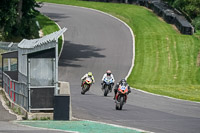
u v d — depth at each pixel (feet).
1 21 435.94
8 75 248.11
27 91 171.42
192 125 164.04
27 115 168.96
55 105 165.48
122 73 382.63
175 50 461.78
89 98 246.47
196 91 306.96
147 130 150.61
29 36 483.10
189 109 216.13
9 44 273.95
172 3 651.25
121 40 501.15
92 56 432.66
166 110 208.74
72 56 431.02
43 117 168.04
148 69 399.03
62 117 165.78
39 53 172.14
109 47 472.85
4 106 203.72
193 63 422.82
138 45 481.46
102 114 186.60
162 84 353.92
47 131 143.02
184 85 338.54
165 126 160.15
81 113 187.21
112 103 227.61
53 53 172.76
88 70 385.09
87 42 491.31
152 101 243.40
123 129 149.69
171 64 417.08
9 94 222.48
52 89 172.45
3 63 258.57
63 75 363.35
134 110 203.51
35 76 172.96
